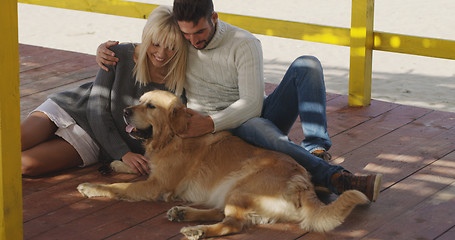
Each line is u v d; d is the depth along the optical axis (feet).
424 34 34.47
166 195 11.21
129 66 11.87
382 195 11.19
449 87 26.30
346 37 15.97
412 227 10.05
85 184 11.29
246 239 9.70
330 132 14.39
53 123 12.25
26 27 37.04
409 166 12.46
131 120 11.10
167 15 11.18
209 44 11.22
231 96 11.80
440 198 11.07
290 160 10.58
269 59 31.19
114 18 39.47
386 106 16.28
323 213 9.46
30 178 12.04
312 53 32.37
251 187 10.20
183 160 11.20
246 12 41.16
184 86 11.98
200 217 10.40
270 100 12.10
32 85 17.72
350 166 12.47
